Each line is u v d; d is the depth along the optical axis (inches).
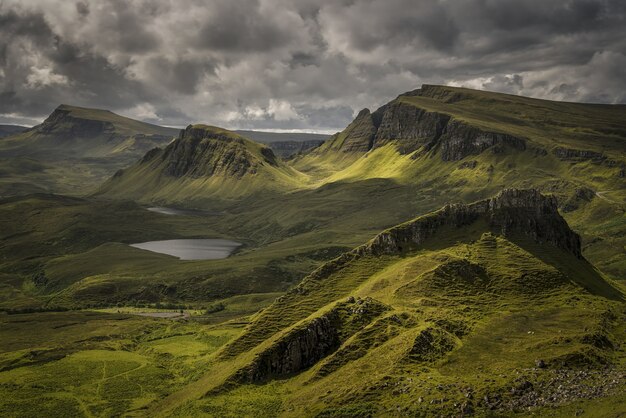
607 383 5027.1
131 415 6934.1
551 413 4559.5
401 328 7160.4
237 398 6530.5
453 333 6983.3
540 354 6033.5
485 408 4862.2
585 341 6264.8
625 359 5940.0
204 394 6791.3
